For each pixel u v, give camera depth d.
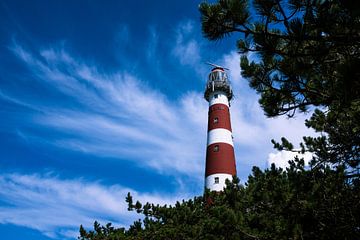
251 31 6.54
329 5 5.95
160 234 17.08
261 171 11.38
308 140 11.74
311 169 10.29
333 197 9.73
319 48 6.49
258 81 7.61
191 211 16.61
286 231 9.29
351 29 6.07
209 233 11.52
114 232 19.62
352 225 9.22
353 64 5.61
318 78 7.34
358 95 6.28
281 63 7.29
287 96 7.62
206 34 6.63
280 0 6.00
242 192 10.55
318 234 9.30
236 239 9.67
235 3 6.20
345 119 10.20
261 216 9.85
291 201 9.74
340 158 9.81
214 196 16.69
